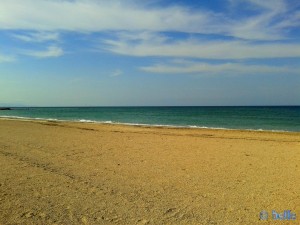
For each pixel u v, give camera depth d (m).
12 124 26.86
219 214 5.61
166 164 9.85
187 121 39.91
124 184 7.46
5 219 5.29
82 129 22.69
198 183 7.61
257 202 6.26
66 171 8.71
